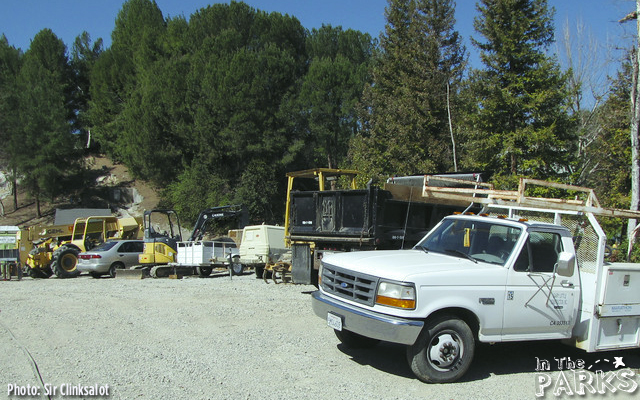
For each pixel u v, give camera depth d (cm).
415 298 537
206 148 4109
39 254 2181
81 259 2100
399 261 604
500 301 576
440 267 575
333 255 677
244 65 4147
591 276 620
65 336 761
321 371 595
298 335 769
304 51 5531
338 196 1070
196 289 1370
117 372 579
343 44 5506
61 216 2670
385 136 2955
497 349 724
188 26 4975
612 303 619
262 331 794
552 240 630
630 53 1533
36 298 1199
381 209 1013
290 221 1162
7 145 4831
